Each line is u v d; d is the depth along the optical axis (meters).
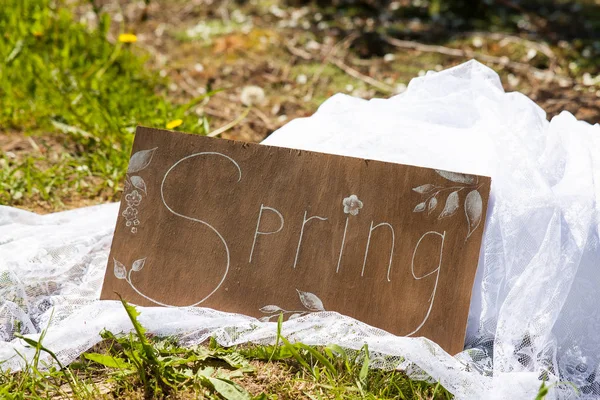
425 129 1.42
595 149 1.38
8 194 1.65
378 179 1.34
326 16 2.83
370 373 1.28
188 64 2.42
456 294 1.31
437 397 1.25
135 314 1.25
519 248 1.31
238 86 2.25
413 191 1.33
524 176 1.33
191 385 1.25
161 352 1.29
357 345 1.29
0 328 1.33
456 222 1.32
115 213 1.52
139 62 2.24
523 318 1.28
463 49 2.55
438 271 1.31
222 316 1.33
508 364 1.26
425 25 2.77
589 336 1.30
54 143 1.85
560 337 1.30
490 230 1.32
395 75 2.36
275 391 1.25
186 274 1.36
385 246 1.33
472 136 1.39
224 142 1.37
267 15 2.85
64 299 1.37
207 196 1.37
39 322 1.35
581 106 2.09
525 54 2.50
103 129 1.85
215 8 2.93
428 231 1.32
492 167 1.35
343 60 2.46
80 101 1.94
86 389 1.23
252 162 1.37
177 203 1.37
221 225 1.36
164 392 1.24
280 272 1.34
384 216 1.33
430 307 1.31
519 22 2.79
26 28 2.20
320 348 1.30
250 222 1.36
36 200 1.66
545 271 1.29
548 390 1.21
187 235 1.37
